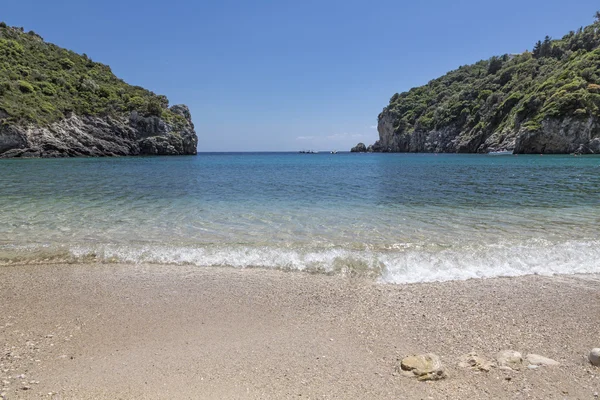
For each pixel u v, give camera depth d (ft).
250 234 33.06
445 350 13.85
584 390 10.98
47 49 296.92
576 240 30.04
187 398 10.89
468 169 122.83
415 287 21.07
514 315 17.11
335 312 17.72
